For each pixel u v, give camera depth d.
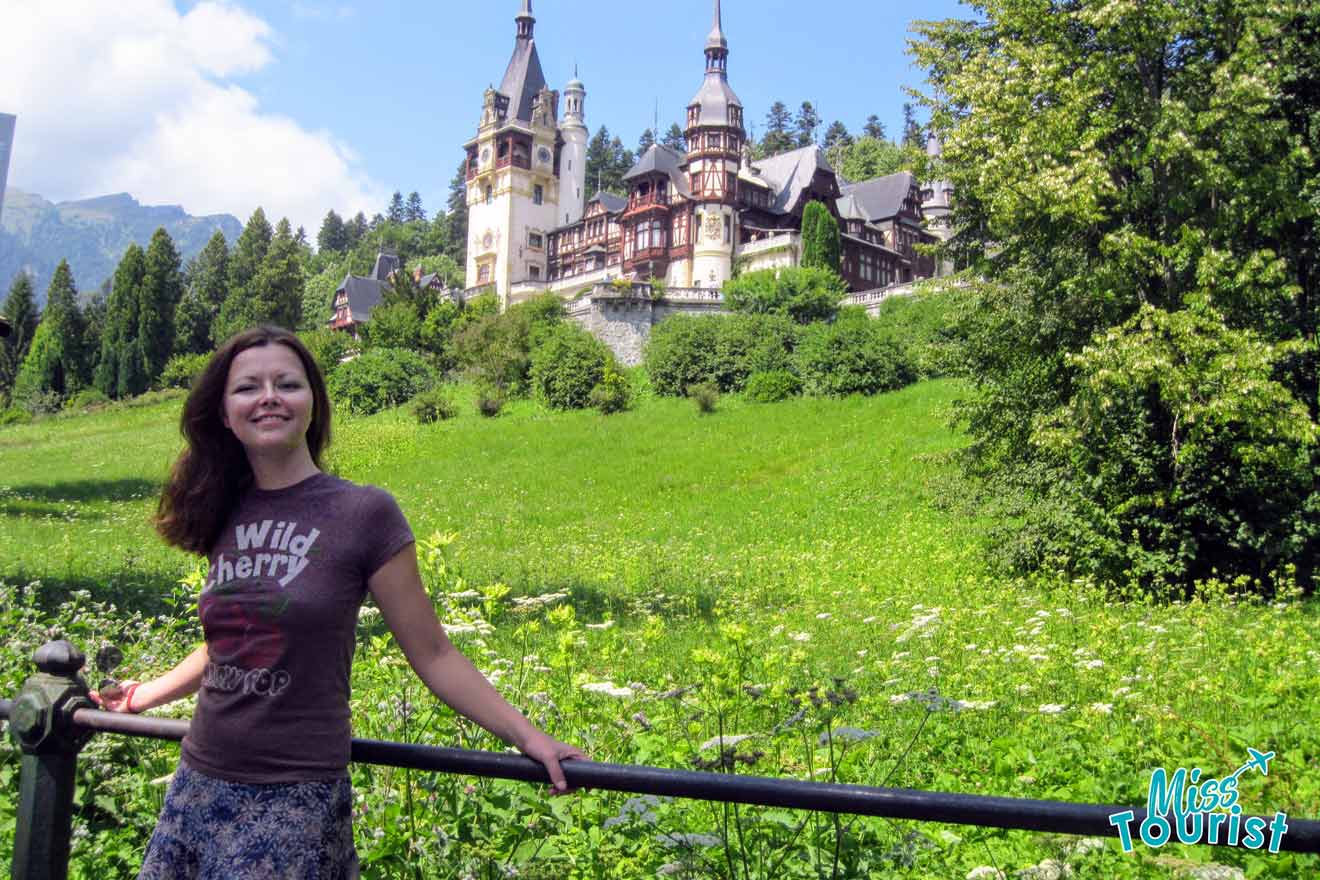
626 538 22.84
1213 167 15.72
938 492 20.41
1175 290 16.94
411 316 58.19
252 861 2.20
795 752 4.69
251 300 82.62
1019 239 18.14
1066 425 16.78
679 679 7.98
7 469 35.22
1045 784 5.09
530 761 2.22
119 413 56.75
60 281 87.56
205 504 2.56
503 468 32.28
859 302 50.06
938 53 19.00
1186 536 16.20
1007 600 13.75
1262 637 9.50
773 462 30.19
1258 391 15.01
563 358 42.16
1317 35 17.41
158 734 2.48
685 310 48.94
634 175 71.00
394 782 3.90
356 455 35.31
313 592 2.30
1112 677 7.52
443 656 2.39
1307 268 17.92
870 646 10.05
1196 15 16.47
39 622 7.55
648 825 3.50
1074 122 16.42
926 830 4.05
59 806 2.63
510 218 82.31
